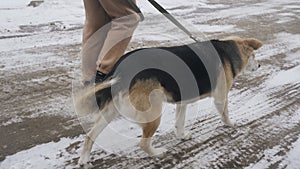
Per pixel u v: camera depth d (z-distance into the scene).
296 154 3.61
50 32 7.54
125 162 3.35
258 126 4.16
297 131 4.08
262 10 11.53
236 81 5.50
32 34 7.28
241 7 11.91
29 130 3.81
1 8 9.01
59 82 5.11
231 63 3.81
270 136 3.94
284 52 7.05
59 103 4.48
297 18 10.49
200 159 3.46
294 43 7.75
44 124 3.96
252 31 8.56
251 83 5.46
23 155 3.35
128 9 3.58
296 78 5.77
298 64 6.40
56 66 5.70
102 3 3.59
